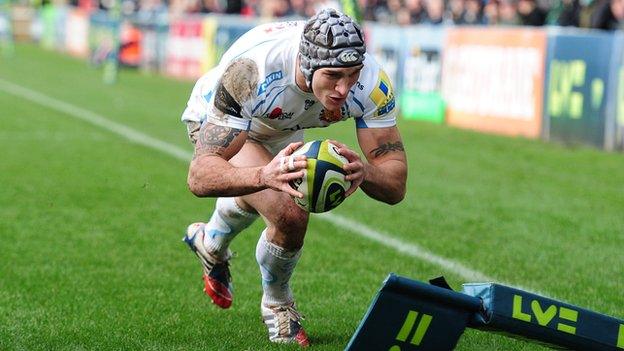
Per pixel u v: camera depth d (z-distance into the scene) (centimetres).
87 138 2162
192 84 3788
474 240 1227
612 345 609
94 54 4609
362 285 998
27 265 1064
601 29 2386
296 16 3766
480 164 1884
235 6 4122
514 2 2664
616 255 1163
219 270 863
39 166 1764
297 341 788
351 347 596
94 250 1141
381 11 3497
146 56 4484
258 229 1266
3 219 1309
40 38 6378
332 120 735
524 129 2272
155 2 5238
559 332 602
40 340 800
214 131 701
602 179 1725
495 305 594
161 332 825
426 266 1088
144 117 2605
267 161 775
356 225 1301
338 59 650
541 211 1431
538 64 2211
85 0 5741
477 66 2433
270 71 698
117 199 1470
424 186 1633
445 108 2577
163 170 1753
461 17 2916
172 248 1160
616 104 2002
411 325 596
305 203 645
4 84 3509
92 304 916
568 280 1041
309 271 1054
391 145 729
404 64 2756
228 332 828
